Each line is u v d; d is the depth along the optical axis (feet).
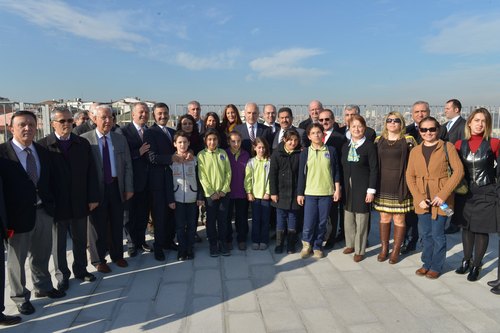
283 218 16.03
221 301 11.47
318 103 19.48
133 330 9.82
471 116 12.48
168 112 16.17
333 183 15.40
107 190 13.88
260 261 15.07
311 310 10.78
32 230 11.02
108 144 14.03
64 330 9.89
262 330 9.70
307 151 15.26
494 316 10.32
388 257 15.11
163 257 15.31
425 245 13.32
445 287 12.30
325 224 15.33
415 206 13.29
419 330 9.63
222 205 15.65
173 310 10.92
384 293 11.89
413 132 19.10
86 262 13.28
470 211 12.49
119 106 24.66
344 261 14.94
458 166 12.24
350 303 11.21
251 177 16.42
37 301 11.61
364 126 14.65
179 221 15.15
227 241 17.20
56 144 11.92
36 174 11.07
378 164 14.39
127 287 12.61
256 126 19.02
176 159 15.03
